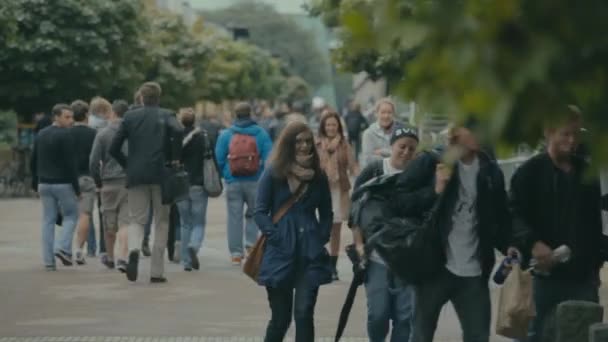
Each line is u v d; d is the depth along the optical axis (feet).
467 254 30.66
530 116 10.54
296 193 36.47
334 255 62.08
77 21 155.12
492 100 10.39
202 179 66.80
